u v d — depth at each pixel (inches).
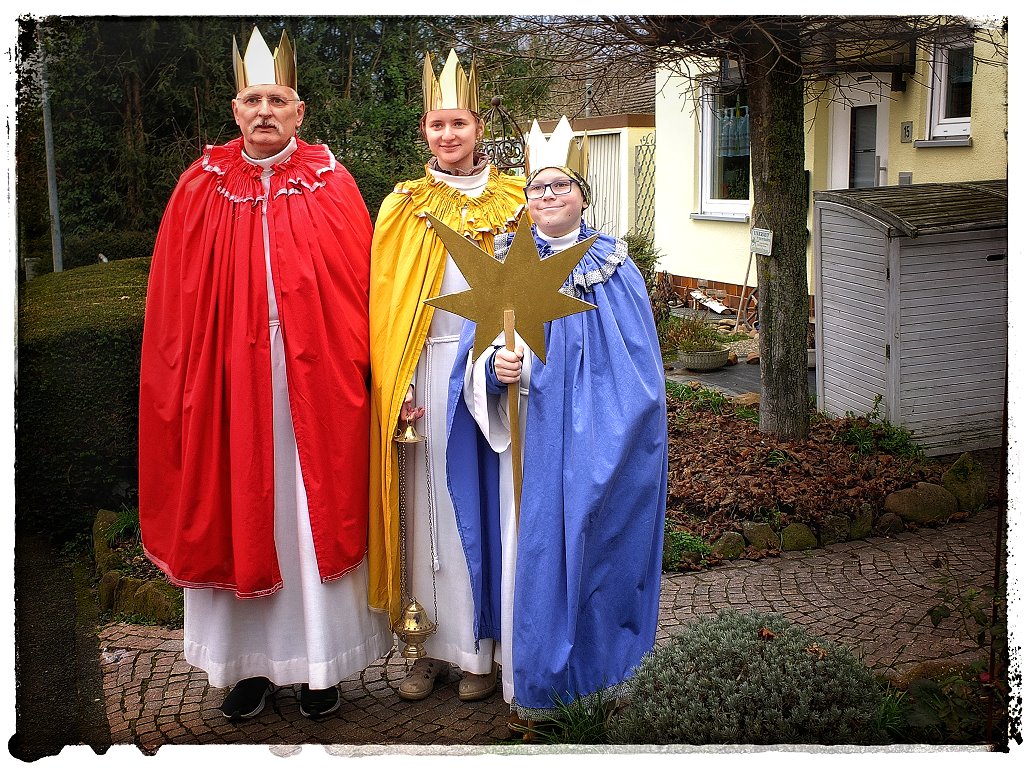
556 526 134.1
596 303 137.6
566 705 136.6
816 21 221.5
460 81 146.9
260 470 143.3
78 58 249.9
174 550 145.7
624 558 138.3
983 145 300.8
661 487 141.6
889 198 253.8
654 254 426.9
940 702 129.8
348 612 150.8
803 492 222.2
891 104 340.2
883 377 251.4
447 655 155.3
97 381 219.3
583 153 141.5
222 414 143.9
